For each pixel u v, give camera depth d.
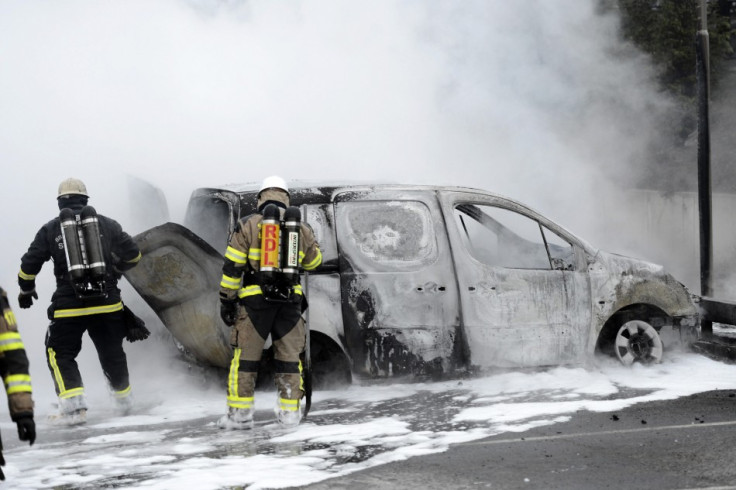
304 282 12.80
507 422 10.75
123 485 8.48
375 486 8.28
